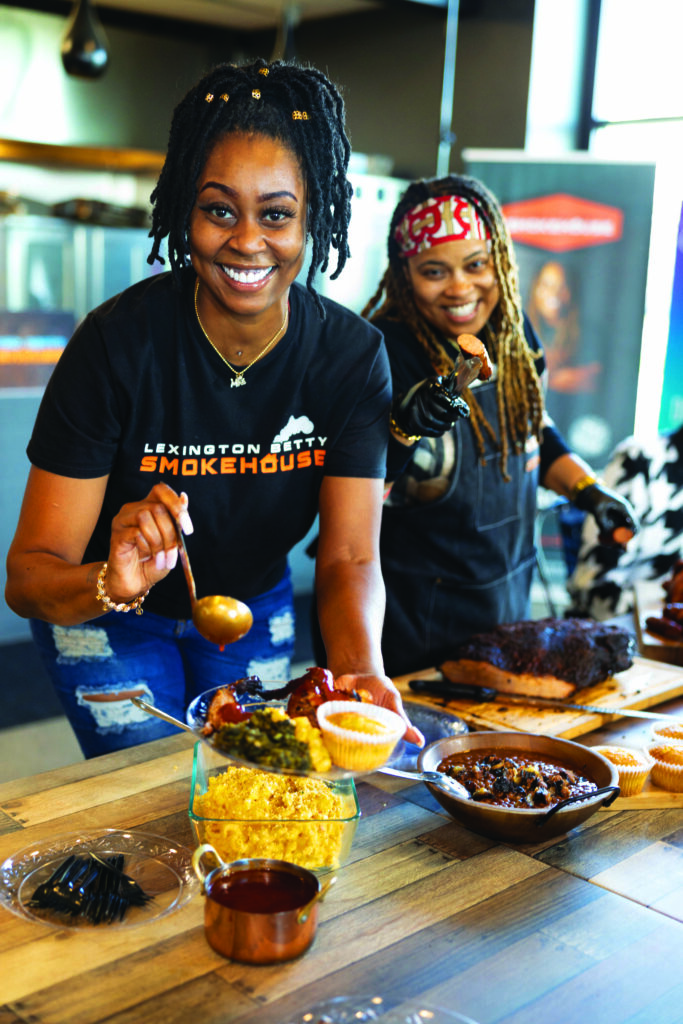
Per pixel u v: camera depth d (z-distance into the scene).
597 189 4.59
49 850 1.17
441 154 5.23
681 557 2.84
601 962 1.03
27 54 5.07
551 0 4.81
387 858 1.21
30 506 1.41
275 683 1.31
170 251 1.36
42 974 0.96
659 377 5.12
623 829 1.31
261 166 1.25
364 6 5.23
